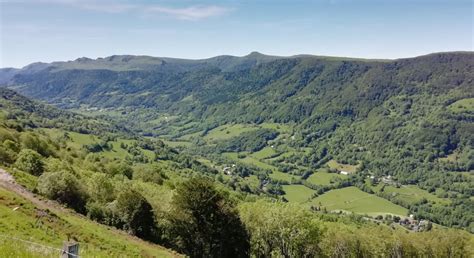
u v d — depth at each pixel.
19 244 18.94
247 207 86.75
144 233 65.88
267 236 80.81
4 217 39.75
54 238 39.75
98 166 149.88
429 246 111.75
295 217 79.44
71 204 64.38
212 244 69.56
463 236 114.69
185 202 68.00
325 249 96.56
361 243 104.75
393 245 108.44
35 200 54.66
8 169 67.19
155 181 157.50
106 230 54.56
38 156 89.44
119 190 81.56
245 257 74.88
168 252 54.62
